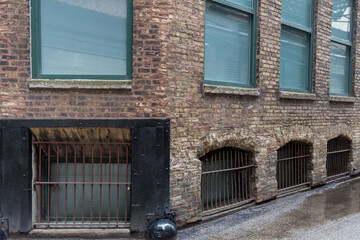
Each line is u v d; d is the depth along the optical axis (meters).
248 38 6.12
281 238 4.51
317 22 7.36
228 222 5.18
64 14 4.68
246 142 5.84
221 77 5.73
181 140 4.84
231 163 5.86
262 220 5.27
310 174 7.41
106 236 4.54
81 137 4.71
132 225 4.58
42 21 4.64
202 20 5.09
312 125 7.34
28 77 4.52
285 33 6.90
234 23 5.89
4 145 4.46
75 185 4.71
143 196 4.59
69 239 4.45
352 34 8.75
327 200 6.48
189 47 4.91
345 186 7.76
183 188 4.88
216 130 5.32
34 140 4.70
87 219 5.02
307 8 7.36
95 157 4.97
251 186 6.09
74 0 4.70
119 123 4.52
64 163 4.98
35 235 4.51
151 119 4.56
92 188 4.73
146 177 4.59
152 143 4.58
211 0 5.43
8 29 4.46
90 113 4.57
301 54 7.32
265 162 6.18
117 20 4.73
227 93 5.38
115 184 4.97
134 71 4.59
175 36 4.71
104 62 4.75
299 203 6.25
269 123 6.26
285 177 7.17
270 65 6.24
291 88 7.00
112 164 4.99
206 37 5.47
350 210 5.82
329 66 7.78
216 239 4.48
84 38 4.72
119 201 5.02
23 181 4.50
